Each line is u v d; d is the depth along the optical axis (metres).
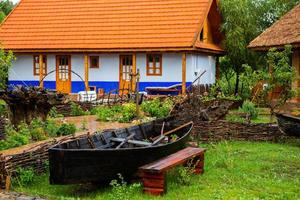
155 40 30.09
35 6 35.38
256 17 34.88
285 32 24.47
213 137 18.11
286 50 20.48
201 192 11.50
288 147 17.19
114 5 33.81
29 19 34.38
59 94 16.86
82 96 26.50
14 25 34.12
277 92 24.16
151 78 31.03
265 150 16.52
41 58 32.38
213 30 34.47
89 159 11.02
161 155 12.70
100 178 11.28
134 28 31.50
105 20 32.78
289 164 14.45
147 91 29.73
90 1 34.69
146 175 11.33
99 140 13.08
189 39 29.42
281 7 35.47
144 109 22.45
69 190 11.63
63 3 35.06
